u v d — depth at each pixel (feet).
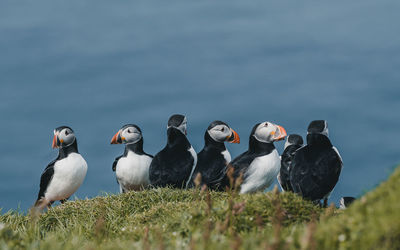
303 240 22.38
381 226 23.40
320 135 44.16
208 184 50.39
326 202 42.37
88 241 34.73
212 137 52.85
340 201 50.98
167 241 29.04
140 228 34.14
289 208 32.73
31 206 43.62
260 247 24.63
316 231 25.35
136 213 42.11
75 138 55.31
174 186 50.88
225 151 53.01
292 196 34.01
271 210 31.63
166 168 51.03
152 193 44.91
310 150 43.96
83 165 54.85
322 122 44.80
